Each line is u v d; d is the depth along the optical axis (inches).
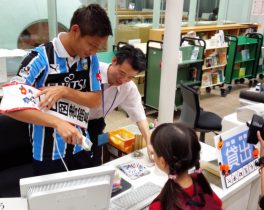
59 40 44.5
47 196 33.1
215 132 125.2
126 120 172.6
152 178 64.7
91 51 44.0
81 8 42.1
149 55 175.3
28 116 40.4
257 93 113.0
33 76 43.0
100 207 37.9
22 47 157.1
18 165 88.7
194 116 117.9
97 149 71.1
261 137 58.3
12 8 148.4
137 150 76.5
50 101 41.8
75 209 35.8
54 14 162.4
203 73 220.2
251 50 263.1
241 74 260.2
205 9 272.4
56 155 47.1
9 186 79.1
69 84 46.3
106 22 41.6
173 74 86.4
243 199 71.7
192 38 199.9
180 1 78.9
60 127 41.2
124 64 61.1
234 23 290.7
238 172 66.2
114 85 66.2
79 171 35.2
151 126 88.0
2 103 39.8
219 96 230.8
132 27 209.2
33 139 46.8
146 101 183.9
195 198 43.3
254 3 264.8
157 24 224.2
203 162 68.5
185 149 42.9
